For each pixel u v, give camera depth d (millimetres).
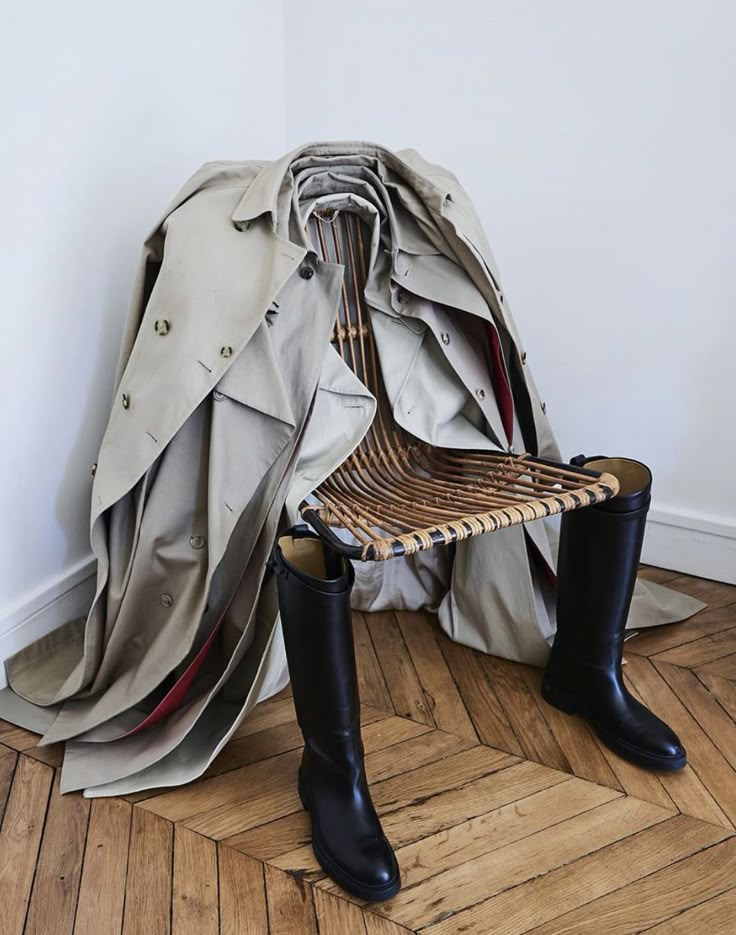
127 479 1334
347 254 1539
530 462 1479
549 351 2033
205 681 1507
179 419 1295
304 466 1411
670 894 1171
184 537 1388
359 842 1197
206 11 1845
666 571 2037
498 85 1896
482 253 1477
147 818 1303
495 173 1964
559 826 1287
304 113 2170
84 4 1539
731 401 1861
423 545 1154
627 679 1631
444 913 1149
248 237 1359
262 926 1131
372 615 1853
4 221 1458
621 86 1777
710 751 1438
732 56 1663
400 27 1960
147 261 1434
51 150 1525
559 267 1958
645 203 1825
